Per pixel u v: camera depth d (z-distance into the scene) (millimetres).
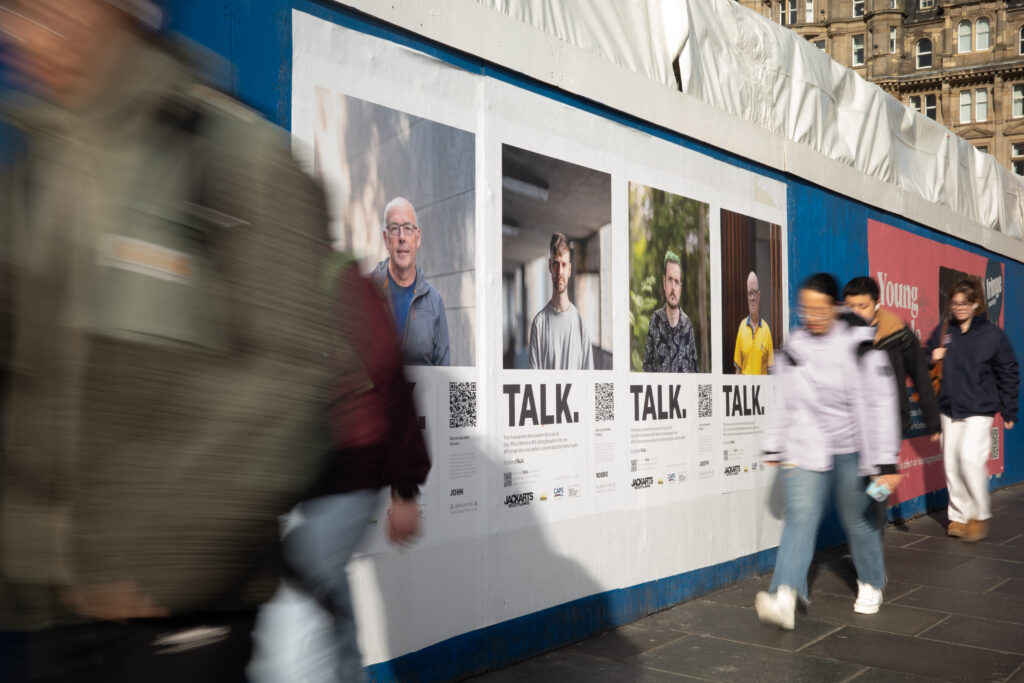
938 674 3842
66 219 1150
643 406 4730
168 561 1129
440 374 3531
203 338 1174
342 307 1376
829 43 58156
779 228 6168
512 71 3969
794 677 3777
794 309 6316
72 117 1192
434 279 3531
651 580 4750
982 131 54188
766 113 6156
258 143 1275
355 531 1901
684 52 5215
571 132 4316
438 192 3572
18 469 1128
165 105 1224
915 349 5754
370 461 1911
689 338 5145
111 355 1129
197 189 1216
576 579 4234
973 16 54219
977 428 7109
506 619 3836
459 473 3607
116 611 1122
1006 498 9883
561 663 3910
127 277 1148
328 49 3152
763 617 4457
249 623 1226
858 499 4613
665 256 4969
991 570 5996
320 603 1788
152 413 1136
